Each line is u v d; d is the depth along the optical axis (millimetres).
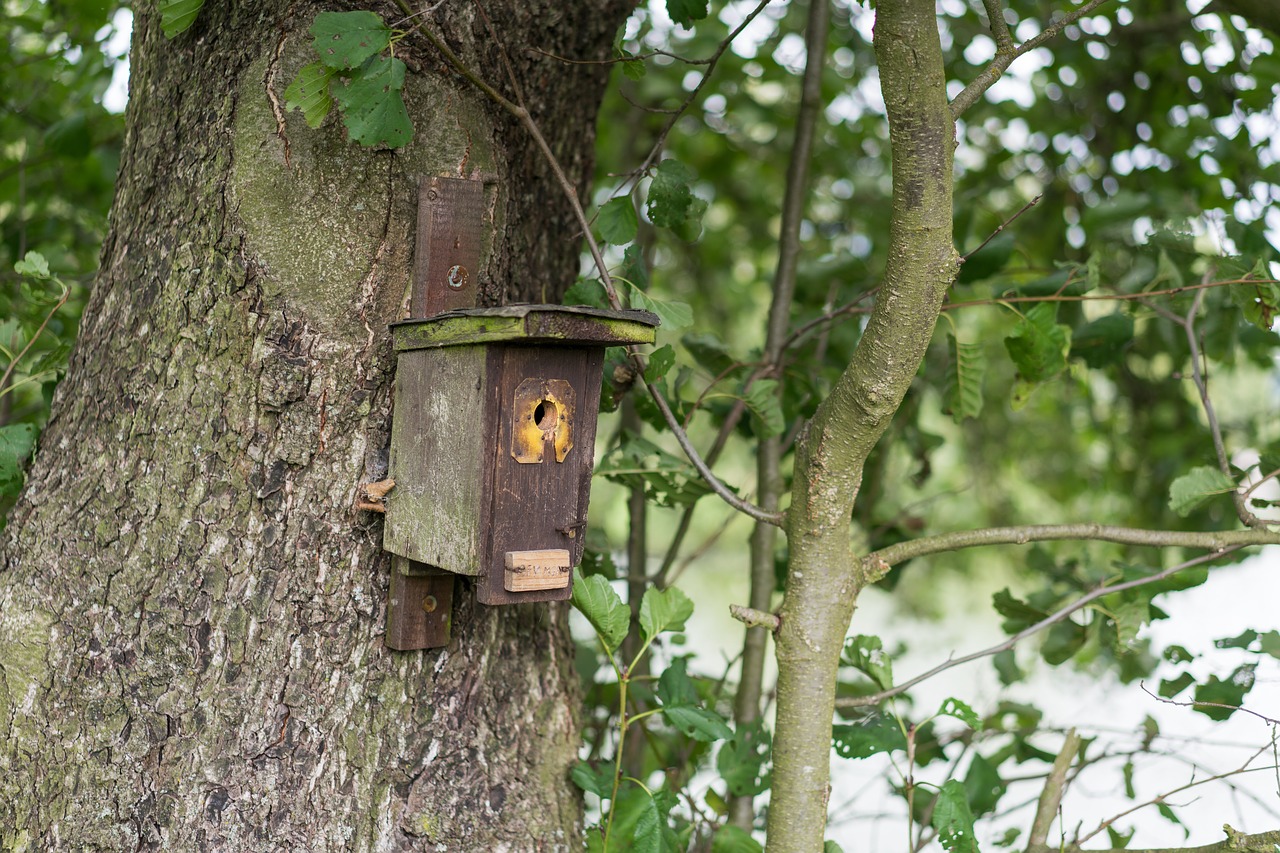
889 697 2328
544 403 1898
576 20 2424
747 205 5371
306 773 2033
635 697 2859
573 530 1921
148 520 2057
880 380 1907
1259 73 3242
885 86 1775
